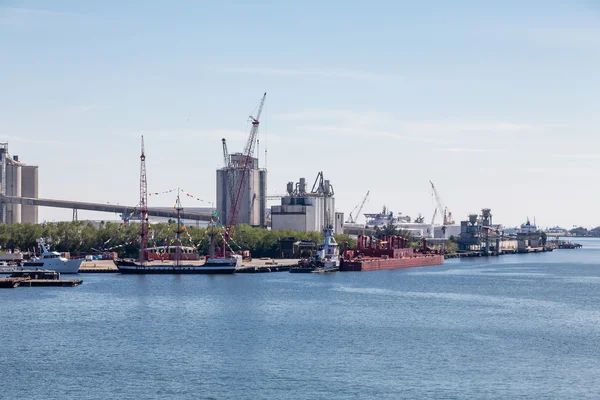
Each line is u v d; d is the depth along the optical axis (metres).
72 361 169.88
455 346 186.88
